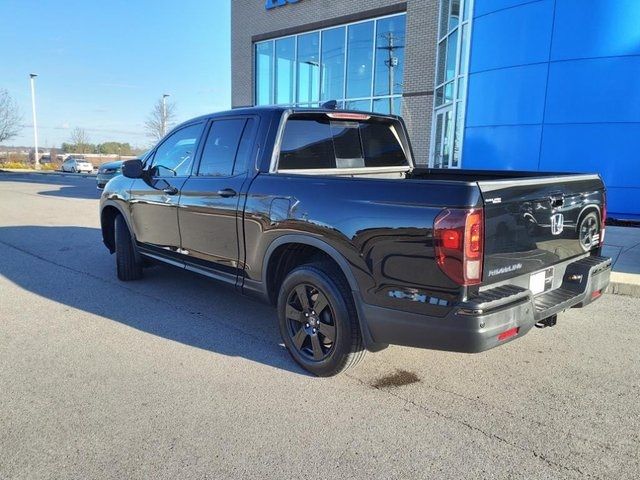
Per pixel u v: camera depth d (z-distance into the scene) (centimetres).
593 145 1038
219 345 422
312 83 1955
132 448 277
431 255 286
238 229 408
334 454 273
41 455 270
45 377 361
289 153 410
